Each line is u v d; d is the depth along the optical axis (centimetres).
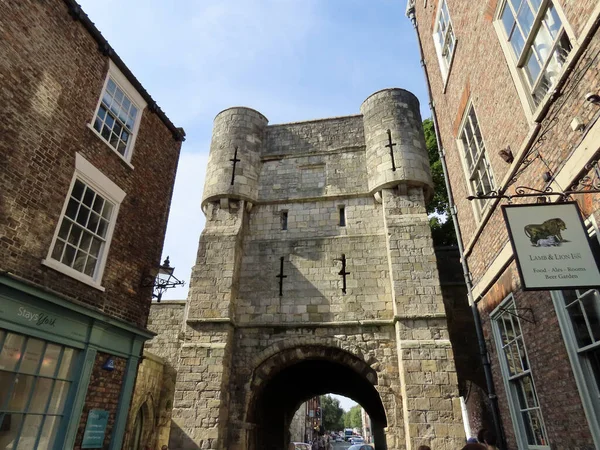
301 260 1491
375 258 1442
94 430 776
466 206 1031
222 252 1477
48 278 732
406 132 1595
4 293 623
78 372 758
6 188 670
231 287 1412
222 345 1312
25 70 737
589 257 446
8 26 707
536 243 465
